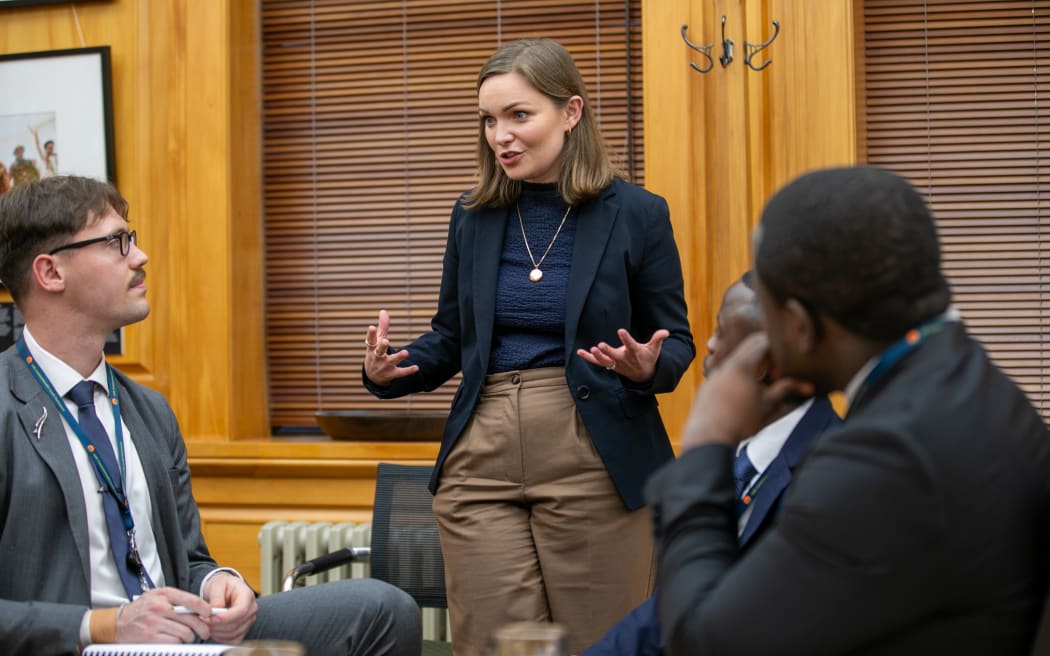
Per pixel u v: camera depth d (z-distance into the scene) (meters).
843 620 0.93
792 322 1.03
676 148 2.78
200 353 3.06
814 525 0.94
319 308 3.22
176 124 3.07
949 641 0.95
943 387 0.97
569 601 1.97
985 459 0.95
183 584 1.90
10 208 1.81
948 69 2.85
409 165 3.17
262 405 3.22
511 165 2.03
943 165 2.86
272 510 3.04
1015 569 0.95
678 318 2.07
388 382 2.12
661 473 1.10
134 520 1.86
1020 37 2.83
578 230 2.05
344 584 1.98
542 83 2.00
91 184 1.87
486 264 2.07
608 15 3.01
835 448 0.97
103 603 1.77
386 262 3.19
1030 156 2.83
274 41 3.24
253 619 1.79
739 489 1.36
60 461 1.75
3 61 3.18
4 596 1.70
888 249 0.97
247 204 3.16
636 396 1.99
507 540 1.99
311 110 3.22
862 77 2.82
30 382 1.80
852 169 1.02
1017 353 2.83
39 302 1.83
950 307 1.04
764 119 2.74
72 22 3.17
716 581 1.00
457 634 2.03
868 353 1.01
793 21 2.71
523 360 2.02
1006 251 2.84
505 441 1.99
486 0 3.09
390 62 3.17
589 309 2.01
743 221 2.78
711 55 2.79
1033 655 0.94
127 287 1.86
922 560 0.92
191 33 3.06
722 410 1.10
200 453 3.03
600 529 1.96
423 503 2.56
